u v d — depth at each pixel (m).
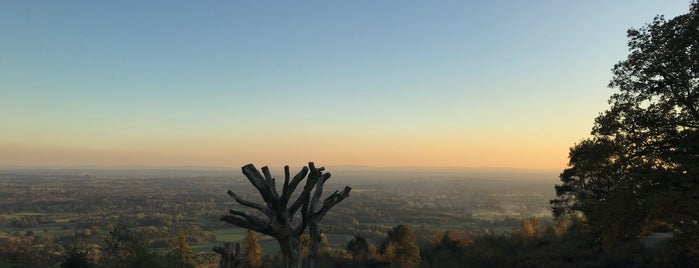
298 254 5.45
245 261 57.66
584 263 31.52
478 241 52.75
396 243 58.72
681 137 20.00
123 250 30.11
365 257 60.03
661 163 20.64
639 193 20.05
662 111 21.03
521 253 42.38
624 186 20.67
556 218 47.81
